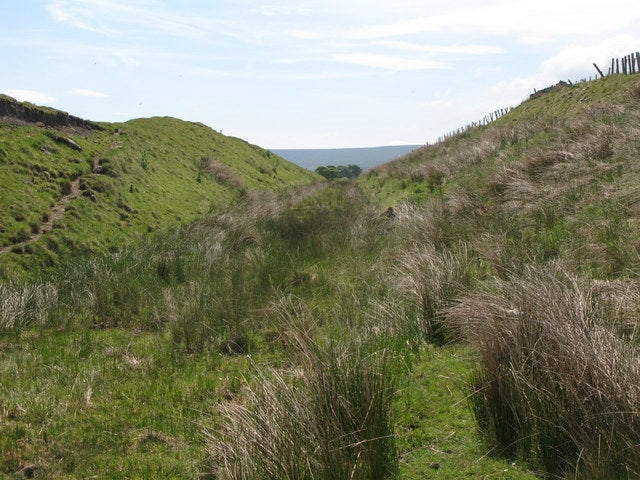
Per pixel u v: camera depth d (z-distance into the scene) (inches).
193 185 923.4
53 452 187.0
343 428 151.9
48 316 342.0
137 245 538.0
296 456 141.0
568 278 218.2
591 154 417.1
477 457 153.4
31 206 563.8
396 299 279.0
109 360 276.1
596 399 135.2
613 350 145.7
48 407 218.8
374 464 146.5
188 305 321.1
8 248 487.8
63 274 419.2
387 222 506.3
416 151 1205.1
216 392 226.7
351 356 175.2
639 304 198.4
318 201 812.6
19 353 289.7
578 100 958.4
